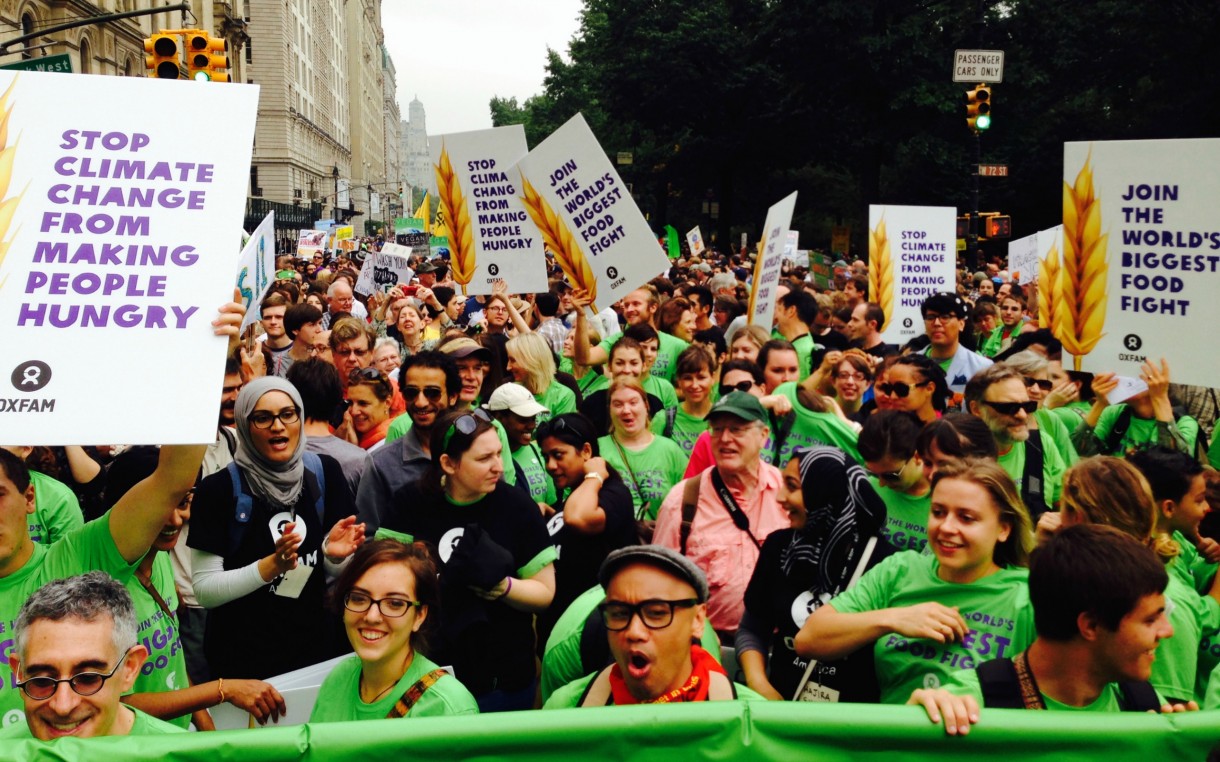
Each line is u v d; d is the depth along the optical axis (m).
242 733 2.30
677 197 62.31
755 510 4.18
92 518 4.98
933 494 3.08
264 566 3.81
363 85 154.38
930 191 45.75
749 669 3.52
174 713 3.42
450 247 8.70
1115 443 5.30
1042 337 6.53
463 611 3.86
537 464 5.36
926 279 9.52
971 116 19.81
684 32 43.69
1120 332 4.79
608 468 4.54
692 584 2.68
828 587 3.45
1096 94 40.75
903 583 3.23
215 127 3.17
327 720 3.15
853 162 46.00
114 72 44.03
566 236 7.83
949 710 2.34
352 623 3.04
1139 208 4.70
